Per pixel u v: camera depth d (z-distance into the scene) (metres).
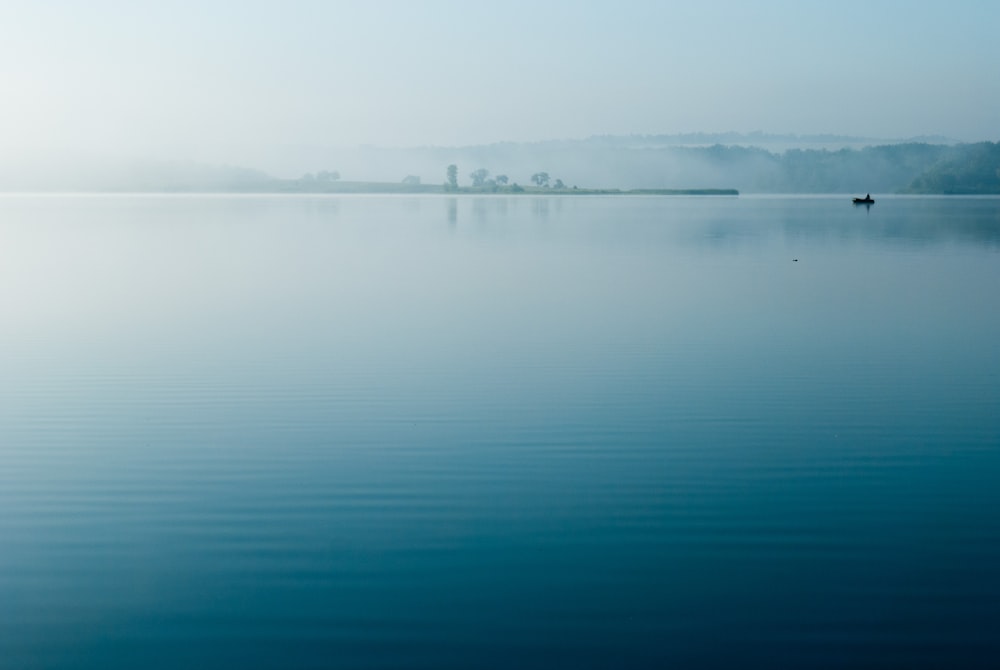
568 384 17.12
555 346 20.66
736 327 23.09
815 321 23.97
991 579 9.30
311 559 9.83
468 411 15.35
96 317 25.00
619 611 8.72
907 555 9.87
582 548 10.07
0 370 18.42
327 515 11.01
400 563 9.72
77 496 11.65
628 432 14.20
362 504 11.36
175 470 12.58
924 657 7.96
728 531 10.51
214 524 10.77
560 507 11.24
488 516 10.97
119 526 10.72
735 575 9.43
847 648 8.09
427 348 20.47
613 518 10.90
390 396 16.33
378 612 8.72
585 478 12.25
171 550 10.09
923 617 8.59
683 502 11.39
